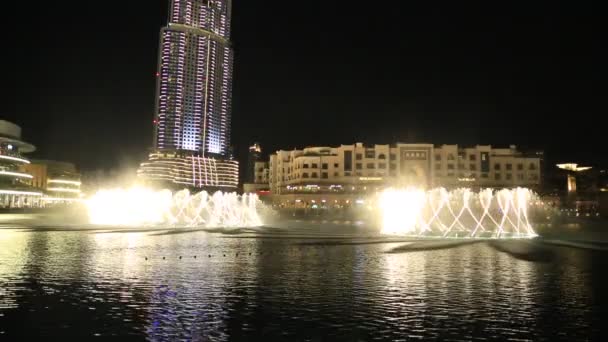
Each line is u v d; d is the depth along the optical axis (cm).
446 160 16925
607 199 12612
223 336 1331
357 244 4097
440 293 1938
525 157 17188
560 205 14200
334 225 7406
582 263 2936
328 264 2775
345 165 17162
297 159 17675
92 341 1276
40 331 1361
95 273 2342
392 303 1750
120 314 1554
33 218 8094
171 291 1930
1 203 12350
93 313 1564
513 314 1602
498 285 2125
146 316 1532
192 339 1302
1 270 2397
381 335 1359
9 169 12475
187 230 5669
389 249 3681
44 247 3475
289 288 2019
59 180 16788
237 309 1639
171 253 3231
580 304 1755
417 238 4869
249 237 4750
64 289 1944
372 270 2542
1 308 1622
